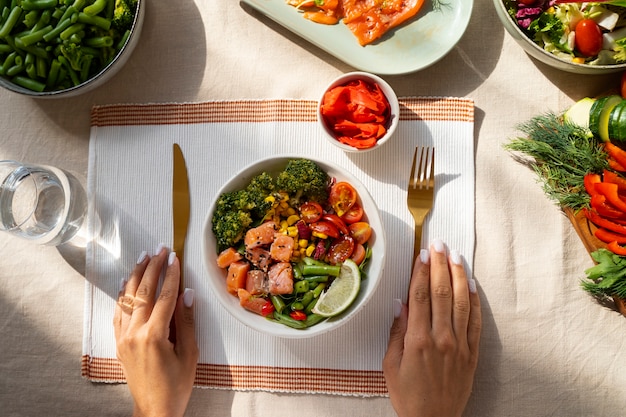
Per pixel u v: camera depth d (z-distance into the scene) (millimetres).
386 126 681
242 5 736
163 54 741
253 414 707
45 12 671
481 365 692
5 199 705
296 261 650
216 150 726
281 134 720
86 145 745
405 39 702
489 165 705
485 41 715
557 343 687
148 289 696
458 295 675
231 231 633
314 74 729
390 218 703
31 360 731
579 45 662
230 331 709
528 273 694
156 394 678
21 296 736
